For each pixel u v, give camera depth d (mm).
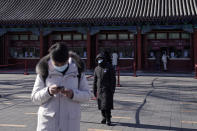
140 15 21438
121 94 11945
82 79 3580
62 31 26344
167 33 24141
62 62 3246
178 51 23969
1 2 27297
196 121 7316
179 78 18531
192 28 21516
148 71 23562
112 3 24688
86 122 7254
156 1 23781
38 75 3465
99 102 6879
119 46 25203
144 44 24484
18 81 16938
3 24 23875
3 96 11430
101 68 6906
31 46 27172
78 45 26219
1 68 26984
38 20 23016
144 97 11180
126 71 23672
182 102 10094
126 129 6594
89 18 21922
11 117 7797
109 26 23406
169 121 7324
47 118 3375
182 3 22703
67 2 26094
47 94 3227
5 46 27375
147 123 7125
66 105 3395
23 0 27234
